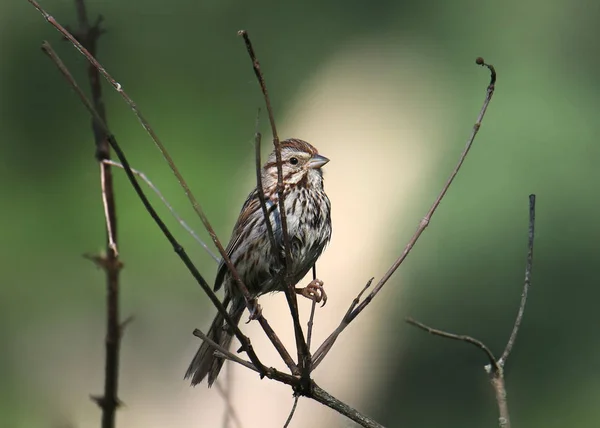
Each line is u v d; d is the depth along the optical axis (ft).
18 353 50.96
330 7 61.62
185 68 61.72
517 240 44.96
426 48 57.00
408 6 58.95
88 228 53.62
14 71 58.39
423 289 45.75
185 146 58.08
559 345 43.96
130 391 49.90
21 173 56.65
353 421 17.65
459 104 52.54
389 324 45.60
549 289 44.29
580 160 45.70
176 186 54.13
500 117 48.24
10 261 53.16
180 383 49.78
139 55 62.03
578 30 53.21
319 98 57.62
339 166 52.01
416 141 52.21
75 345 51.47
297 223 23.67
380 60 57.36
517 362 43.73
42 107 57.98
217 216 53.36
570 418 42.91
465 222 45.85
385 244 47.50
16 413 44.60
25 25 58.85
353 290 46.26
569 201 44.91
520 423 43.32
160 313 51.29
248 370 39.93
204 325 51.44
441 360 45.37
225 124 60.29
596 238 44.57
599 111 48.49
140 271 50.88
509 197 45.44
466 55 54.85
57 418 21.93
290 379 17.43
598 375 43.34
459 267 45.42
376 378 45.24
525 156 46.09
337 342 45.32
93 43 19.72
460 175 46.75
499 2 55.67
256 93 61.67
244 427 39.34
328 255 47.55
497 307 44.83
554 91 49.47
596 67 52.31
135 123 58.49
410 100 54.29
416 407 45.14
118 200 51.34
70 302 52.65
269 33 62.34
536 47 52.90
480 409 44.65
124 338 50.75
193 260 51.37
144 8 62.23
